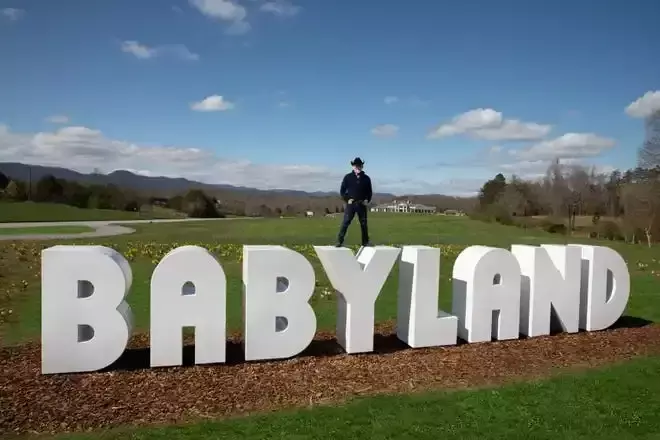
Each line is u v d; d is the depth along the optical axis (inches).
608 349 313.6
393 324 375.6
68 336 251.6
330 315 403.5
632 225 1294.3
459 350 305.3
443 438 192.5
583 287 364.5
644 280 586.2
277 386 244.1
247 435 192.9
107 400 223.9
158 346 262.4
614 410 219.0
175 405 220.2
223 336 269.7
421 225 1675.7
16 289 487.5
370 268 296.2
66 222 1929.1
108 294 255.3
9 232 1259.8
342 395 235.1
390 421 205.9
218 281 267.9
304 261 283.1
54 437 190.9
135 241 997.8
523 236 1366.9
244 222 2003.0
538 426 203.5
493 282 336.5
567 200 1989.4
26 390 232.4
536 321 337.4
